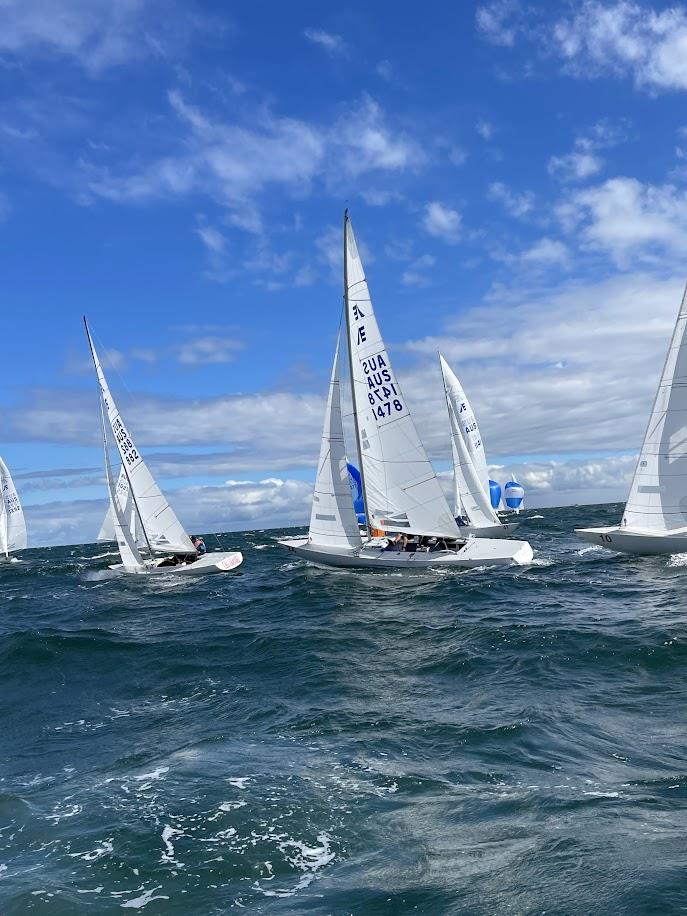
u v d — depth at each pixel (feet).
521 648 47.16
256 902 18.98
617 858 19.11
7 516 188.65
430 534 88.94
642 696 35.81
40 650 58.65
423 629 56.75
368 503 90.94
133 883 20.49
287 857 21.44
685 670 39.40
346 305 89.20
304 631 59.26
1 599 107.76
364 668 46.09
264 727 35.17
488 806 23.89
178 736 35.27
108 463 112.16
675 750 28.22
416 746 30.66
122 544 113.39
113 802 26.78
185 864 21.38
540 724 32.12
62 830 24.63
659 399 84.33
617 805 23.08
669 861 18.65
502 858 19.95
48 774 31.60
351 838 22.36
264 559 134.92
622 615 55.42
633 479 87.76
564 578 78.28
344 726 34.14
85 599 96.94
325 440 89.20
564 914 16.69
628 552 88.58
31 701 45.93
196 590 95.50
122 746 34.63
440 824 22.77
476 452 147.54
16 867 22.11
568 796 24.18
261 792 26.37
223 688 44.24
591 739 30.07
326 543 91.40
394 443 88.12
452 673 43.34
